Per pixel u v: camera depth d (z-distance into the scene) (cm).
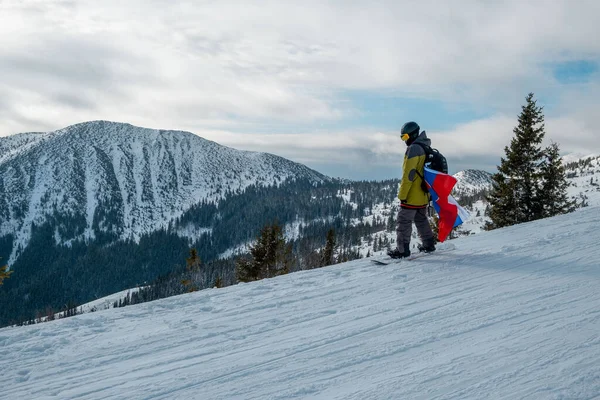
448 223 638
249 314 455
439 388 242
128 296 13500
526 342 299
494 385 239
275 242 3478
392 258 681
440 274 555
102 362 335
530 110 2738
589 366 251
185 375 293
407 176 634
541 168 2719
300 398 246
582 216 948
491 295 438
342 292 515
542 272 517
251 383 272
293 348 333
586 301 388
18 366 334
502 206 2762
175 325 431
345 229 18162
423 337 332
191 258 5094
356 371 278
